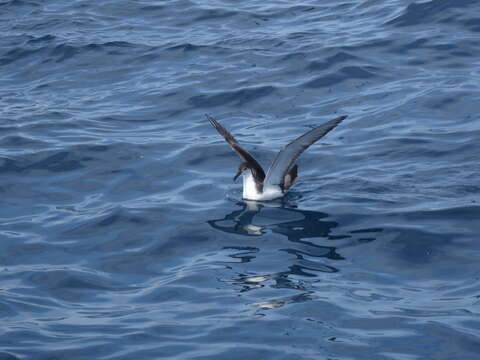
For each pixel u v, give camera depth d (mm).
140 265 14016
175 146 19000
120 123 20531
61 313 12453
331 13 26641
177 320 12047
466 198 15414
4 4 29672
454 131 18281
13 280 13570
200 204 16266
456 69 21547
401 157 17453
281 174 16109
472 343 11008
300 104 20812
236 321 11898
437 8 24797
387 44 23375
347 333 11406
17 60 25250
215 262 13898
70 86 23281
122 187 17250
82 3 29484
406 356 10805
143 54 24859
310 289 12734
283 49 23984
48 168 18172
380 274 13148
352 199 15867
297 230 14883
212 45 24969
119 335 11688
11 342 11586
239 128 19766
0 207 16469
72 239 15023
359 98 20703
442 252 13633
